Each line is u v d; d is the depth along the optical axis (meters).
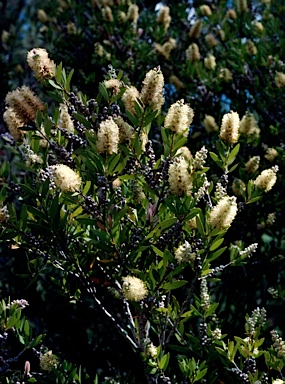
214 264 2.01
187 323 1.86
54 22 2.95
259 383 1.39
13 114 1.38
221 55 2.52
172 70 2.55
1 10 3.71
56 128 1.41
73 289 1.53
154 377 1.40
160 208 1.37
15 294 2.19
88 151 1.30
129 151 1.36
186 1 2.96
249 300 2.02
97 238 1.41
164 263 1.30
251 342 1.44
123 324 1.98
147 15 2.88
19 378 1.44
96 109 1.43
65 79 1.40
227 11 2.76
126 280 1.26
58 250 1.39
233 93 2.35
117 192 1.38
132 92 1.39
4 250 2.21
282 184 2.05
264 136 2.24
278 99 2.19
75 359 2.03
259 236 2.02
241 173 1.79
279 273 2.21
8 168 1.43
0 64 2.88
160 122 1.43
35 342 1.45
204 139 2.22
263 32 2.44
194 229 1.39
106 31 2.62
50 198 1.40
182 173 1.28
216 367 1.55
